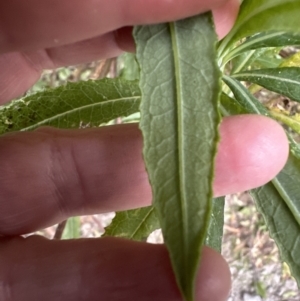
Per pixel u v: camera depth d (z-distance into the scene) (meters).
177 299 0.08
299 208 0.09
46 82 0.24
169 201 0.06
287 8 0.08
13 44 0.09
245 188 0.10
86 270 0.09
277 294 0.25
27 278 0.09
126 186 0.11
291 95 0.11
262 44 0.10
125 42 0.12
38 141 0.11
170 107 0.07
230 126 0.09
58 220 0.11
